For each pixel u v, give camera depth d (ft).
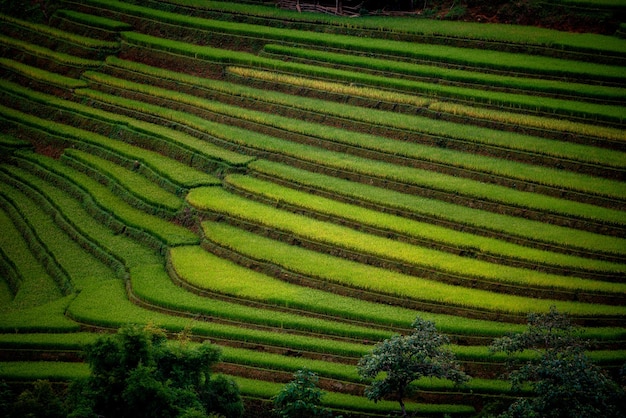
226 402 138.51
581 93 238.48
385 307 174.81
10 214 238.27
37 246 218.59
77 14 321.93
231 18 306.35
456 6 295.89
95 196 232.53
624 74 242.99
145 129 256.11
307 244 199.41
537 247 187.93
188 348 147.74
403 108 247.50
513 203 201.16
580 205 199.00
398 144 231.50
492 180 213.05
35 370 161.79
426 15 297.33
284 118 253.24
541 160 217.15
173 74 283.38
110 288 194.49
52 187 246.27
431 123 237.45
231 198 220.64
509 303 169.68
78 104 280.31
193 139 250.37
